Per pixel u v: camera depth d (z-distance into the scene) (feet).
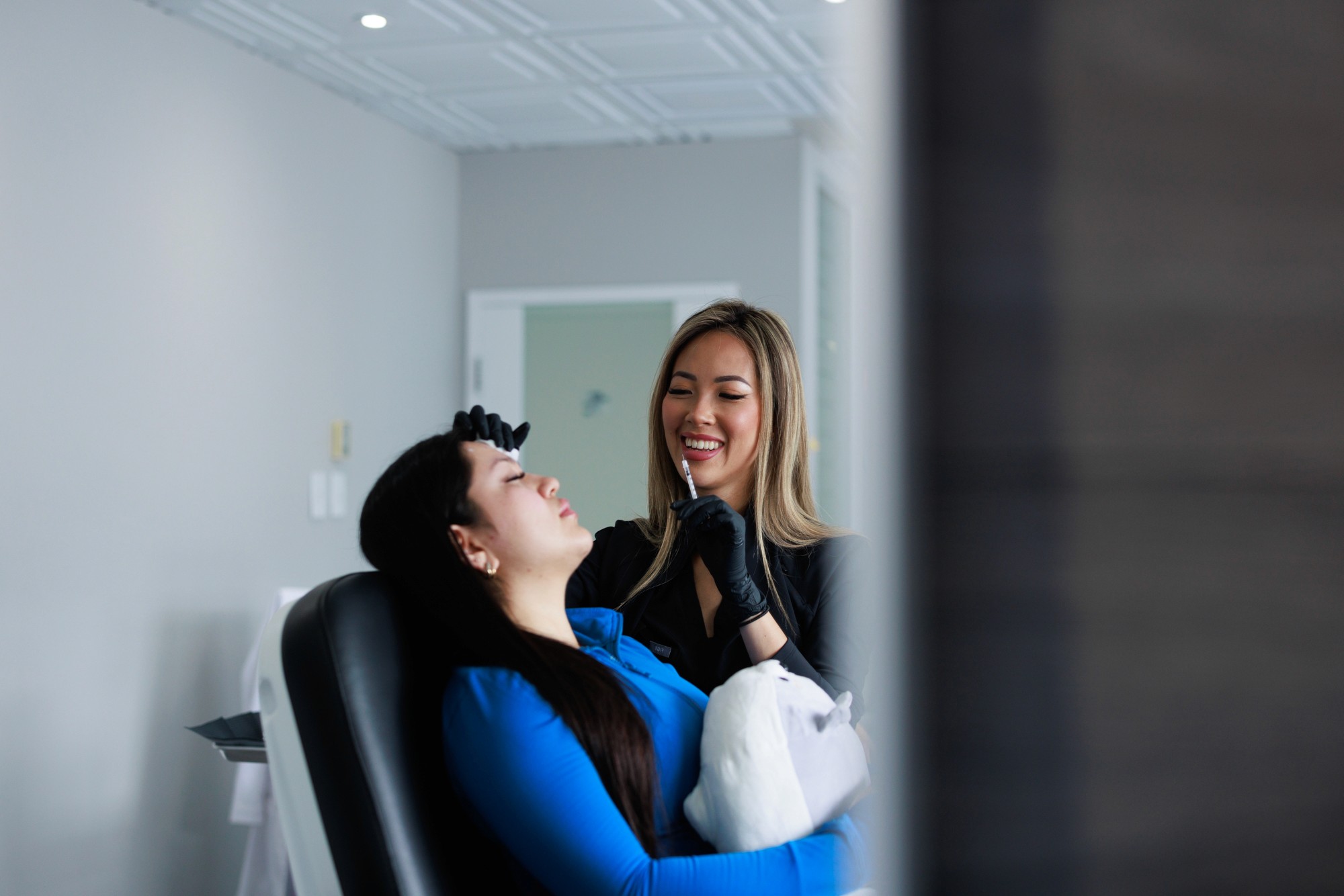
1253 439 0.40
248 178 11.45
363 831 3.37
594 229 15.05
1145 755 0.41
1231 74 0.41
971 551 0.42
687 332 5.50
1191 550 0.40
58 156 9.21
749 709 3.89
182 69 10.59
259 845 9.44
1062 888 0.41
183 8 10.33
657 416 5.59
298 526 12.15
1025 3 0.42
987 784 0.42
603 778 3.84
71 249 9.32
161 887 10.14
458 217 15.49
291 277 12.10
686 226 14.74
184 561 10.49
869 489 0.43
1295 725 0.40
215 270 10.97
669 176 14.82
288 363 12.02
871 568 0.43
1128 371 0.40
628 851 3.63
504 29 10.99
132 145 9.98
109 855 9.62
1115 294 0.41
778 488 5.29
